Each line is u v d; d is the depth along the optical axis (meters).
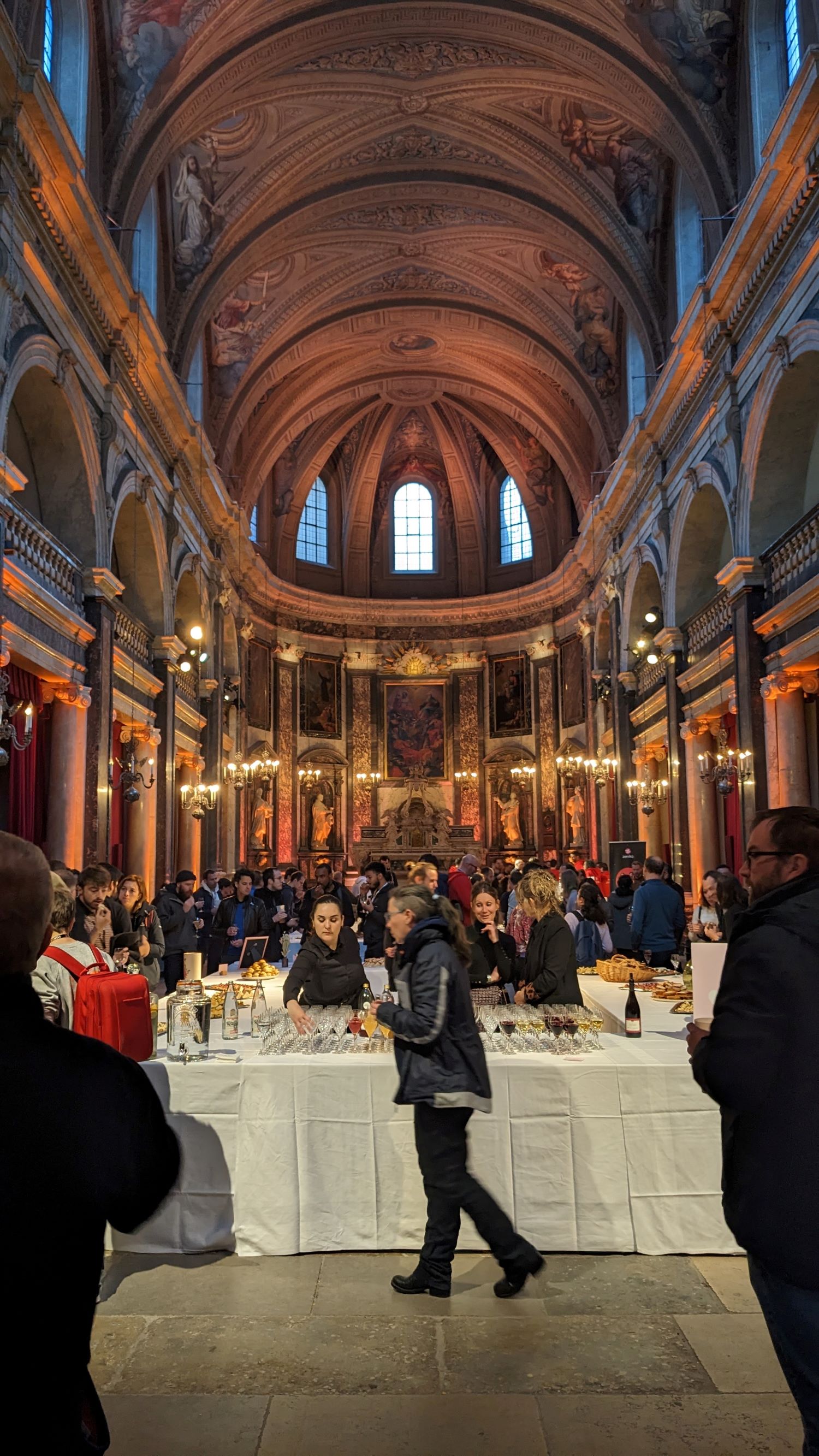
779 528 12.93
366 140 18.33
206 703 21.64
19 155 9.19
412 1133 4.68
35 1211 1.56
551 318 23.05
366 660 32.09
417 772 31.72
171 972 9.98
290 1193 4.63
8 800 10.55
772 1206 2.16
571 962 5.64
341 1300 4.12
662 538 17.70
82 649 12.34
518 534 32.00
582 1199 4.61
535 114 17.42
